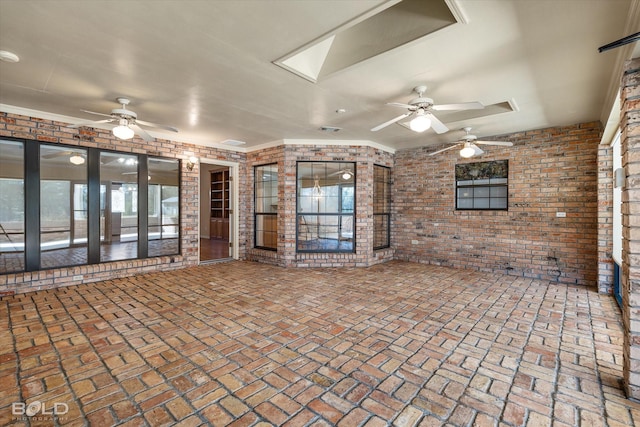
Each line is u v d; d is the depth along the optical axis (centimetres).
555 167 475
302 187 595
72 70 282
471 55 254
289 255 577
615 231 391
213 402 182
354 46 271
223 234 973
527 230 500
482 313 331
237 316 318
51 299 371
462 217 569
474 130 497
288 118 434
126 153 496
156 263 522
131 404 179
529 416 172
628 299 190
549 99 354
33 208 409
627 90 191
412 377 210
